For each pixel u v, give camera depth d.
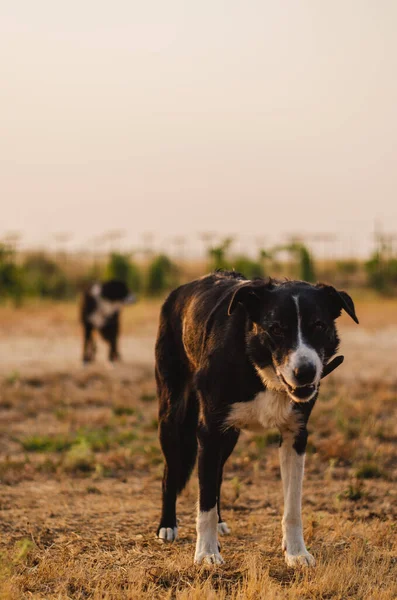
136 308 24.08
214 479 5.32
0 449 9.07
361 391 11.95
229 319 5.27
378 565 5.24
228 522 6.36
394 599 4.70
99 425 10.17
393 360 14.77
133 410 10.89
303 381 4.72
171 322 6.27
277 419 5.21
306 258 29.12
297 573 5.03
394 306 25.23
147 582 4.91
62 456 8.38
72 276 36.25
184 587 4.80
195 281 6.21
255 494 7.32
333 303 5.18
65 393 11.87
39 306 25.39
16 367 13.72
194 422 6.11
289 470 5.39
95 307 14.30
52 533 6.02
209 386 5.28
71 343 17.41
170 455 6.05
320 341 4.93
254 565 5.01
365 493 7.21
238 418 5.27
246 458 8.31
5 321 20.83
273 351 4.94
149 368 14.17
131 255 29.97
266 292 5.03
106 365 14.44
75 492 7.32
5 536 5.93
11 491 7.30
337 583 4.88
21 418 10.46
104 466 8.20
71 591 4.82
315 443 8.97
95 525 6.26
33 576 4.97
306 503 7.05
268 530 6.16
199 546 5.28
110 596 4.66
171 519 5.96
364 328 20.05
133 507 6.82
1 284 26.05
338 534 5.93
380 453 8.57
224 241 27.05
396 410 10.74
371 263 32.12
